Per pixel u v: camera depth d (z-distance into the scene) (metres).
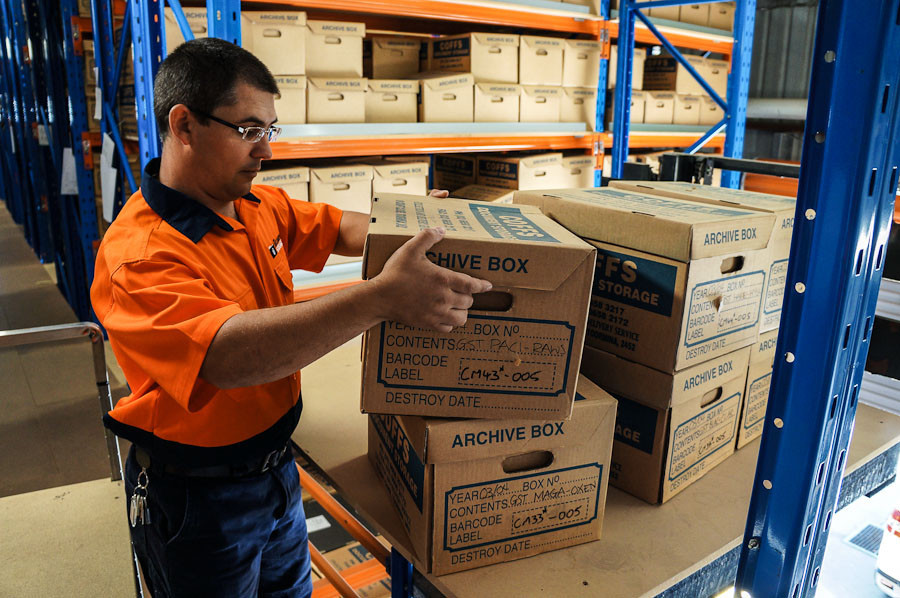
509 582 1.09
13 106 6.32
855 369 0.94
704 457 1.36
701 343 1.22
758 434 1.52
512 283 1.00
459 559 1.11
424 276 0.95
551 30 4.23
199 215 1.22
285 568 1.58
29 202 6.04
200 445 1.27
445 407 1.06
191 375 1.01
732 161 1.95
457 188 4.36
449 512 1.08
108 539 2.33
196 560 1.33
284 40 2.92
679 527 1.22
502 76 3.72
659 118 4.59
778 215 1.29
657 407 1.22
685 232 1.12
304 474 1.89
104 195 3.36
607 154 4.36
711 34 4.70
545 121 3.96
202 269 1.17
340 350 2.12
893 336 1.63
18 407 3.38
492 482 1.09
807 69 5.17
